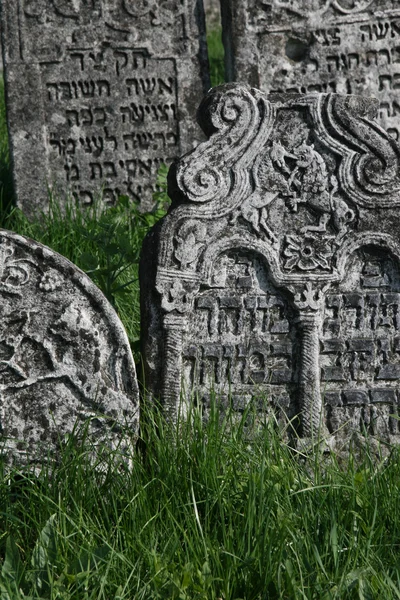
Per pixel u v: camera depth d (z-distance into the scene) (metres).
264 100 4.48
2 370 4.21
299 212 4.54
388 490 3.95
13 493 4.03
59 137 8.10
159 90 8.15
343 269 4.58
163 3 8.05
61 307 4.22
